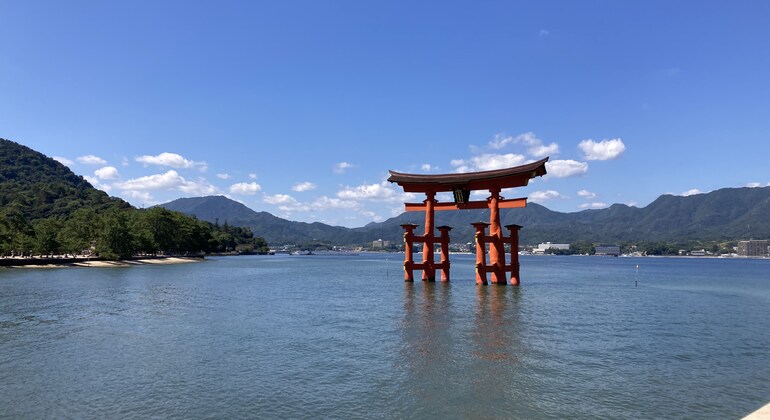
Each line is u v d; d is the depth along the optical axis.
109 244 128.62
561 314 39.25
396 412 16.75
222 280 79.69
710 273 127.69
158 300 49.00
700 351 26.59
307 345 27.00
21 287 61.97
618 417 16.45
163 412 16.67
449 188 62.62
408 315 37.97
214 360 23.62
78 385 19.62
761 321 37.81
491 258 61.38
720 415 16.73
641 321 36.94
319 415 16.45
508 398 18.20
